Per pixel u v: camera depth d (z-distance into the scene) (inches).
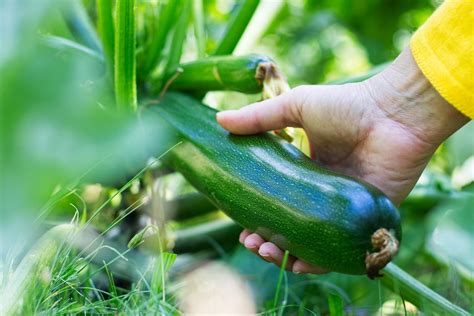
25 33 8.0
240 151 31.0
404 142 30.7
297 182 29.1
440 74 29.1
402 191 32.0
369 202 27.8
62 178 8.7
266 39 68.9
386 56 65.2
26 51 7.9
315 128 31.6
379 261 27.5
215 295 33.7
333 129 31.4
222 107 55.7
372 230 27.6
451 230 31.6
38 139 7.6
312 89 31.1
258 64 33.0
